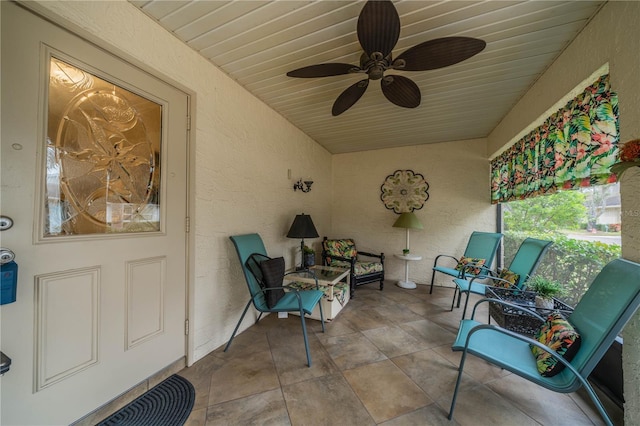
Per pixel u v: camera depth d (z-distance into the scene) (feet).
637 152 3.31
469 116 9.27
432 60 4.59
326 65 4.90
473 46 4.21
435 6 4.38
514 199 9.03
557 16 4.57
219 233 6.55
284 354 6.09
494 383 5.08
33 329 3.39
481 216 11.82
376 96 7.82
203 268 6.04
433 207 12.68
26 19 3.32
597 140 4.85
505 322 6.58
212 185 6.31
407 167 13.25
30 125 3.38
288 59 6.09
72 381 3.77
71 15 3.73
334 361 5.79
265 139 8.53
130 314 4.56
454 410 4.36
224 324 6.68
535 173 7.45
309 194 11.99
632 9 3.70
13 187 3.24
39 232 3.45
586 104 5.15
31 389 3.36
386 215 13.70
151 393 4.70
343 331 7.33
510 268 8.07
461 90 7.30
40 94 3.47
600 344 3.40
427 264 12.74
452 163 12.37
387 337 6.97
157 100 5.03
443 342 6.70
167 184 5.24
